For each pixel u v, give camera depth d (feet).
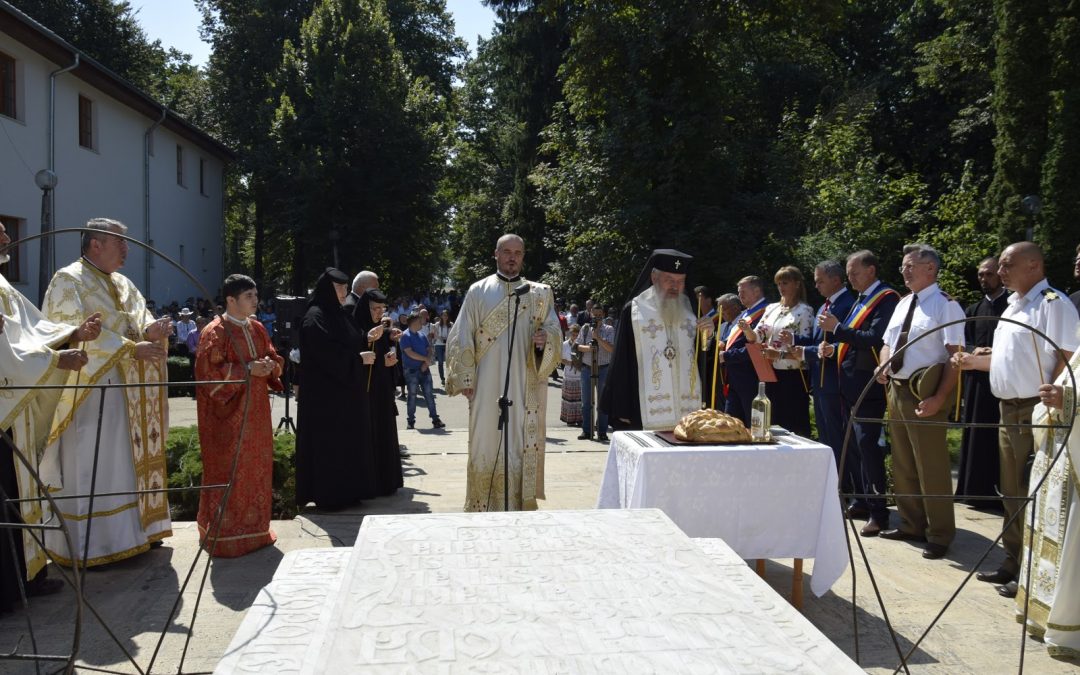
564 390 41.16
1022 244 14.40
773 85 83.87
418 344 39.78
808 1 66.54
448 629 7.27
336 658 6.70
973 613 13.84
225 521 16.83
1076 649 11.89
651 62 66.39
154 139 76.84
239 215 138.82
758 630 7.34
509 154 111.24
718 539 11.27
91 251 16.02
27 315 14.17
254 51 116.06
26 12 89.71
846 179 63.26
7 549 13.47
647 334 18.07
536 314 18.89
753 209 64.64
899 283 60.49
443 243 140.67
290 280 123.13
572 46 71.20
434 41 131.23
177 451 23.72
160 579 15.48
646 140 63.72
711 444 13.93
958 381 17.25
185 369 57.00
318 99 102.27
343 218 104.22
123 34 98.07
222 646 12.40
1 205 50.83
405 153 105.50
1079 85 52.21
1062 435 12.14
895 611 13.94
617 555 9.29
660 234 64.28
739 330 22.06
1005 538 15.14
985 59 70.23
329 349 20.67
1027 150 53.42
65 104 58.80
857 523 19.79
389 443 23.59
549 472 26.94
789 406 21.24
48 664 11.64
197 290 90.02
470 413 18.85
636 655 6.81
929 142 84.79
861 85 83.10
